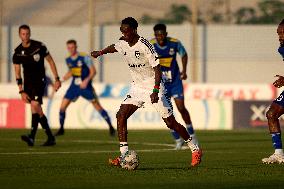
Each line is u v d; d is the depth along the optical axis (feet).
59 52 290.97
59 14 309.22
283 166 107.65
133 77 103.09
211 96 246.06
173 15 312.09
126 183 87.71
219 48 291.99
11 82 283.79
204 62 291.58
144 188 83.56
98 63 285.64
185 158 123.44
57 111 216.95
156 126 213.87
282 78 110.73
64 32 290.97
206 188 83.92
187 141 105.81
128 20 99.30
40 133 193.67
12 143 158.10
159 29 146.51
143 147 148.97
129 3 307.37
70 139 172.24
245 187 85.10
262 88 246.27
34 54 145.48
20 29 144.05
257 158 123.54
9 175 95.40
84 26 290.97
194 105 214.28
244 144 158.20
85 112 216.95
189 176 94.79
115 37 287.69
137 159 101.81
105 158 122.01
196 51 281.33
